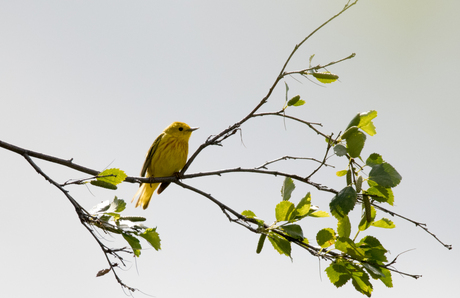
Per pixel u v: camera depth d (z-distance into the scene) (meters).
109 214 6.92
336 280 7.15
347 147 7.21
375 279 6.96
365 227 7.50
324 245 7.34
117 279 6.48
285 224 7.30
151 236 6.66
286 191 7.93
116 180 6.96
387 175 7.02
